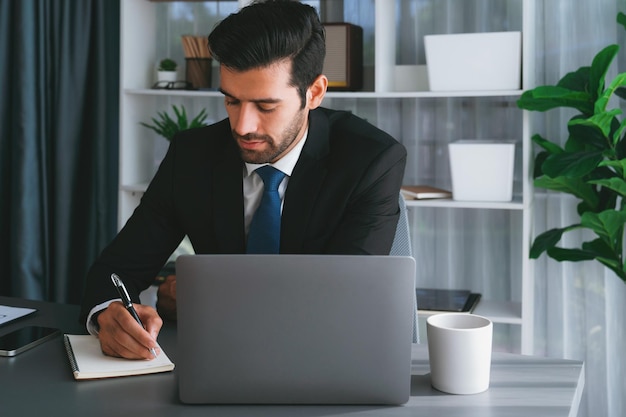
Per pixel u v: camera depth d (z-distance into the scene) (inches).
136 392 49.6
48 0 125.9
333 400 47.8
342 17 120.8
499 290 119.6
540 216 116.2
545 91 96.9
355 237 62.9
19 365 54.5
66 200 126.7
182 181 67.0
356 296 47.1
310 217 64.6
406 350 47.4
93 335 60.2
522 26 107.6
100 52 124.7
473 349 49.0
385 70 111.7
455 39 105.1
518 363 55.4
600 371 114.7
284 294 47.1
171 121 117.6
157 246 68.2
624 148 99.8
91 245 128.5
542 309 117.6
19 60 124.5
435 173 120.4
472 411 46.6
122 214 119.4
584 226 100.5
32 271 127.0
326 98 122.8
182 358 47.5
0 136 127.8
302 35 56.6
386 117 121.3
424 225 122.2
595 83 96.2
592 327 114.7
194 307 47.1
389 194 65.1
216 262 46.9
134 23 121.0
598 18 110.2
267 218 64.8
